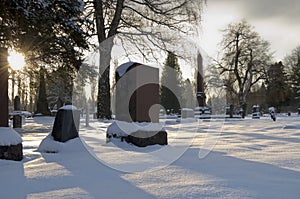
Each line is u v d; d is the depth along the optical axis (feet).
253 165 16.06
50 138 24.11
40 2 24.48
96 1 58.13
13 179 13.79
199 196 10.54
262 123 65.00
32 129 59.26
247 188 11.47
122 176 13.96
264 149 22.72
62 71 38.01
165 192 11.12
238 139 31.40
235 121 77.46
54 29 29.12
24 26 26.63
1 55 20.56
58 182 13.01
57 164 17.34
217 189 11.37
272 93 168.55
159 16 63.87
